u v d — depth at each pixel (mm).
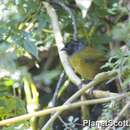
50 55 14531
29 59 13711
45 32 12891
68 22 12445
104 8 12555
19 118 8219
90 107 11844
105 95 9031
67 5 12477
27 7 11688
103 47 12891
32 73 14578
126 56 8852
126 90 9203
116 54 9281
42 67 14625
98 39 12727
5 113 10828
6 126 9734
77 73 13758
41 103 13891
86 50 12867
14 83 11766
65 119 11758
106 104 10242
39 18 11633
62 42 10711
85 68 12852
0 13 11344
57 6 12312
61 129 11641
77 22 12516
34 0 11758
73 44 12867
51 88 14094
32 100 11234
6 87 11617
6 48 10836
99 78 8938
